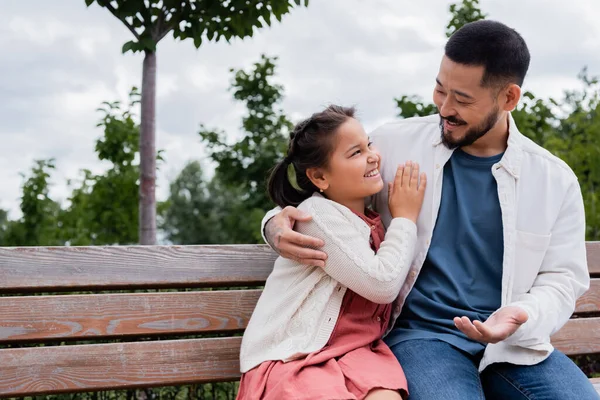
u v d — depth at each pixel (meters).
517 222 2.27
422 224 2.28
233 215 11.72
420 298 2.24
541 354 2.16
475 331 1.92
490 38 2.16
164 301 2.40
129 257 2.39
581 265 2.29
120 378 2.30
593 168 7.45
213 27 4.65
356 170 2.19
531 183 2.29
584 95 8.14
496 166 2.28
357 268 2.08
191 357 2.39
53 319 2.27
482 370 2.17
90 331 2.31
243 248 2.53
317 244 2.09
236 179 9.42
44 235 8.66
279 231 2.13
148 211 4.44
